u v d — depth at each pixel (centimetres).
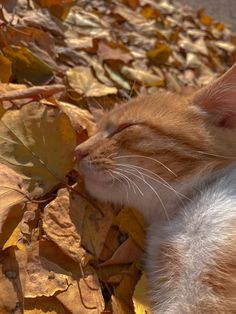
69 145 35
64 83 45
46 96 37
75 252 31
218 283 31
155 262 34
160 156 36
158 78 55
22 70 43
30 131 34
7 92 36
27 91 36
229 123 38
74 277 31
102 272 33
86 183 35
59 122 35
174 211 36
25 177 33
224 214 33
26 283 29
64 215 33
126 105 38
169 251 34
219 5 117
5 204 30
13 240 30
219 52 81
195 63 68
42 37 46
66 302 30
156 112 37
